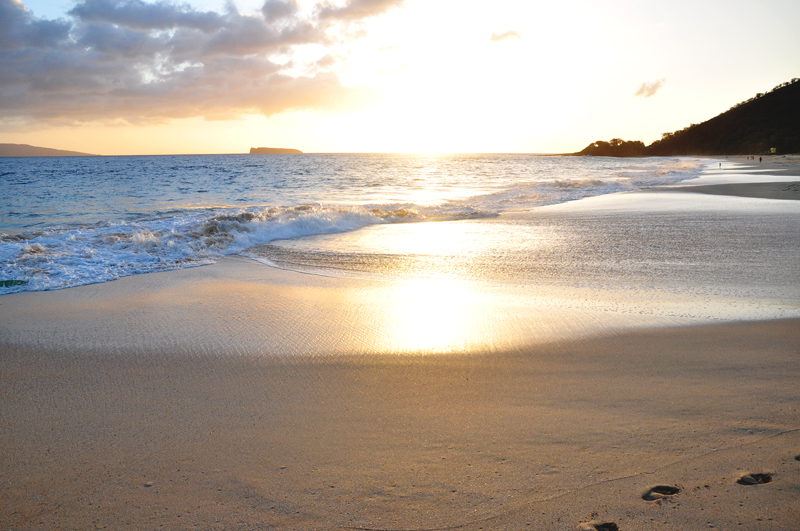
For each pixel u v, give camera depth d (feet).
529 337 16.67
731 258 30.37
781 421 10.07
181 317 19.39
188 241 36.14
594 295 22.66
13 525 7.38
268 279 26.76
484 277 26.94
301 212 49.37
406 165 276.21
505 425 10.36
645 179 116.67
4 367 14.14
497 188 101.55
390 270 29.01
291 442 9.79
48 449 9.66
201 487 8.29
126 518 7.51
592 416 10.68
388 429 10.30
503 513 7.31
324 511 7.54
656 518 6.98
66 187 105.91
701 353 14.74
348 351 15.49
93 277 26.61
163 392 12.41
